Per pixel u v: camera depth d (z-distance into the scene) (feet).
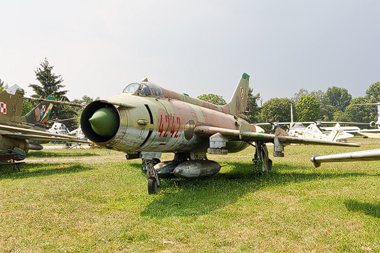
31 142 76.38
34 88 196.44
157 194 29.27
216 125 39.58
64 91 201.05
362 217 19.97
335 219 19.69
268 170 42.22
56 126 123.75
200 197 27.55
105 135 24.79
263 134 37.47
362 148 83.76
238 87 55.83
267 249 15.48
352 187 29.25
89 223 20.38
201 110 37.65
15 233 18.39
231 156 73.51
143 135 26.86
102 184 34.63
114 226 19.48
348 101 482.28
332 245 15.69
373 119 358.84
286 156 67.62
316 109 297.74
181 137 32.07
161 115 28.89
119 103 24.89
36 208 24.16
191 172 32.91
